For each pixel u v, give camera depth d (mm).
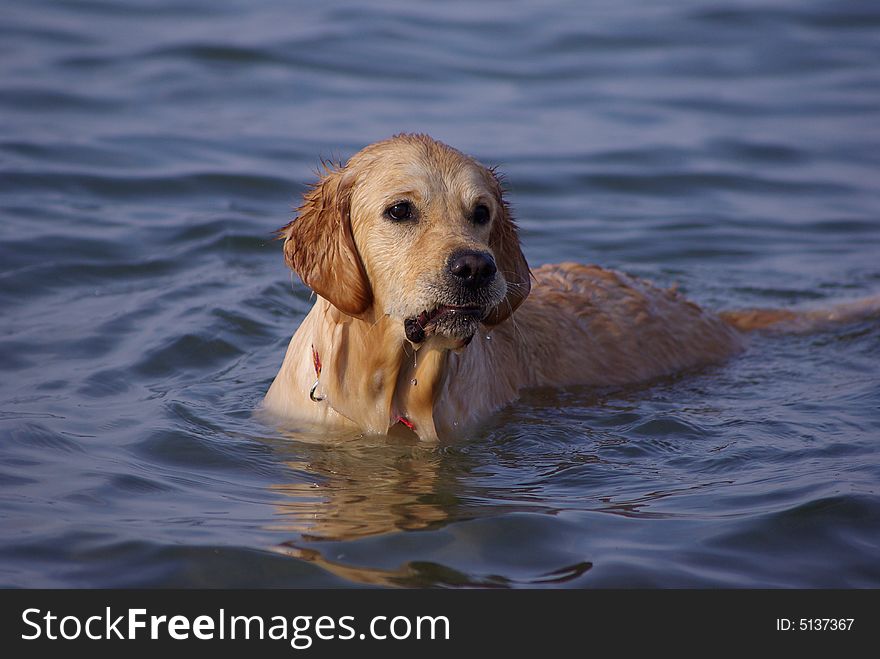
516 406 13328
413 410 12094
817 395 13523
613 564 8836
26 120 24062
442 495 10398
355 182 11516
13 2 33656
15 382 13008
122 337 14680
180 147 23062
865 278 18750
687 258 19594
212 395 13211
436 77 29219
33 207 19375
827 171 24188
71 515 9562
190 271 17500
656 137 25609
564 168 23391
